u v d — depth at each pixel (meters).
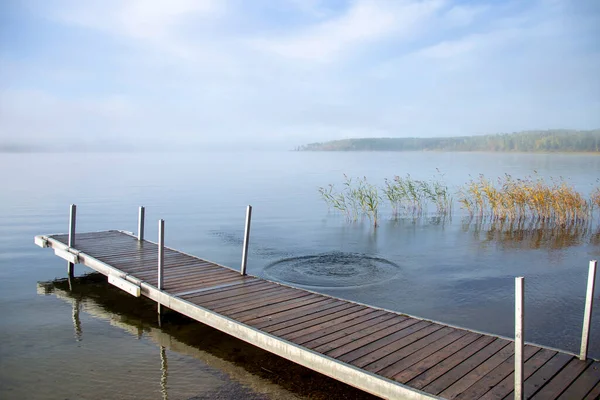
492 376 5.17
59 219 21.62
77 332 8.09
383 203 27.48
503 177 44.19
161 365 6.72
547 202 21.03
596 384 5.02
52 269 12.78
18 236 17.58
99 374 6.43
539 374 5.23
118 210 24.70
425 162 94.56
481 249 15.11
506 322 8.56
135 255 11.19
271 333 6.39
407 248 15.29
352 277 11.63
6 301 9.92
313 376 6.36
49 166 76.00
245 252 9.59
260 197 31.22
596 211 23.33
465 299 9.95
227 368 6.62
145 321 8.65
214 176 54.12
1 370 6.55
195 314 7.53
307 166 82.00
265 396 5.80
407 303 9.65
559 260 13.57
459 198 29.03
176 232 18.38
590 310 5.53
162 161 105.06
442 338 6.29
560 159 95.38
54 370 6.56
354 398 5.75
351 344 6.05
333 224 20.31
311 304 7.76
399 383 4.97
